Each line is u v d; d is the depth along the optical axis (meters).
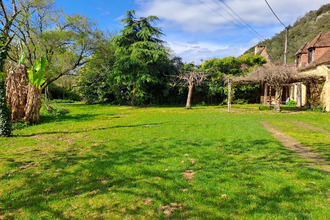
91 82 28.20
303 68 19.66
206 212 2.92
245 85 25.59
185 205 3.11
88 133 8.47
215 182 3.82
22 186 3.79
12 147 6.37
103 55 24.42
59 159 5.21
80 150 6.01
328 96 15.89
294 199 3.20
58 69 19.91
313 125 9.93
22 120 11.12
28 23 16.77
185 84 24.31
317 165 4.63
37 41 18.17
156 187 3.67
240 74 24.80
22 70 11.98
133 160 5.06
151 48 23.97
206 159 5.09
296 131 8.43
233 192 3.45
